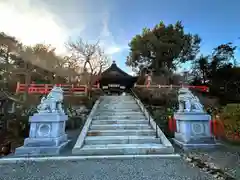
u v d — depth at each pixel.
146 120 7.04
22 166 3.75
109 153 4.66
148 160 4.16
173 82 17.02
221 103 12.34
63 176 3.16
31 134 4.82
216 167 3.49
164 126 6.99
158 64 17.80
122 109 8.68
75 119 8.25
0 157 4.36
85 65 16.62
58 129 5.01
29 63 14.91
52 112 5.05
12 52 15.11
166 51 16.92
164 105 10.50
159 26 18.45
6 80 13.41
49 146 4.67
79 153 4.61
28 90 11.29
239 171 3.27
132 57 19.20
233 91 13.09
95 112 8.24
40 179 3.03
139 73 20.09
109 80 19.09
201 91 13.15
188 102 5.63
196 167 3.62
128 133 6.03
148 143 5.37
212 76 15.81
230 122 6.22
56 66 16.34
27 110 8.00
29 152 4.50
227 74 14.55
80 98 11.05
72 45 17.20
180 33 17.50
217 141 5.88
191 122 5.38
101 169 3.52
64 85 12.50
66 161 4.10
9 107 8.46
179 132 5.75
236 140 5.56
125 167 3.64
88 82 15.84
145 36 17.78
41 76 15.59
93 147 4.89
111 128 6.47
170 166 3.70
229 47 16.53
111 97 11.82
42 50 16.12
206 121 5.43
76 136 6.64
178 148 5.21
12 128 6.59
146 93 11.99
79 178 3.06
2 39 14.38
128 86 19.48
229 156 4.28
